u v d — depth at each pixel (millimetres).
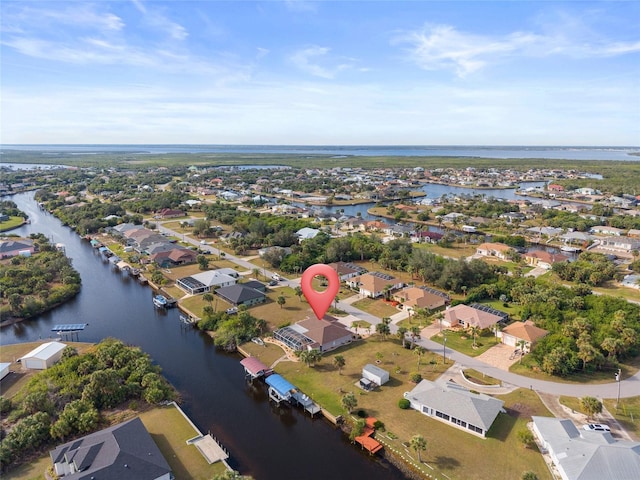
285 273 161500
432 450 68000
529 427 72875
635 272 158250
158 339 111625
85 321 122750
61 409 76500
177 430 73312
